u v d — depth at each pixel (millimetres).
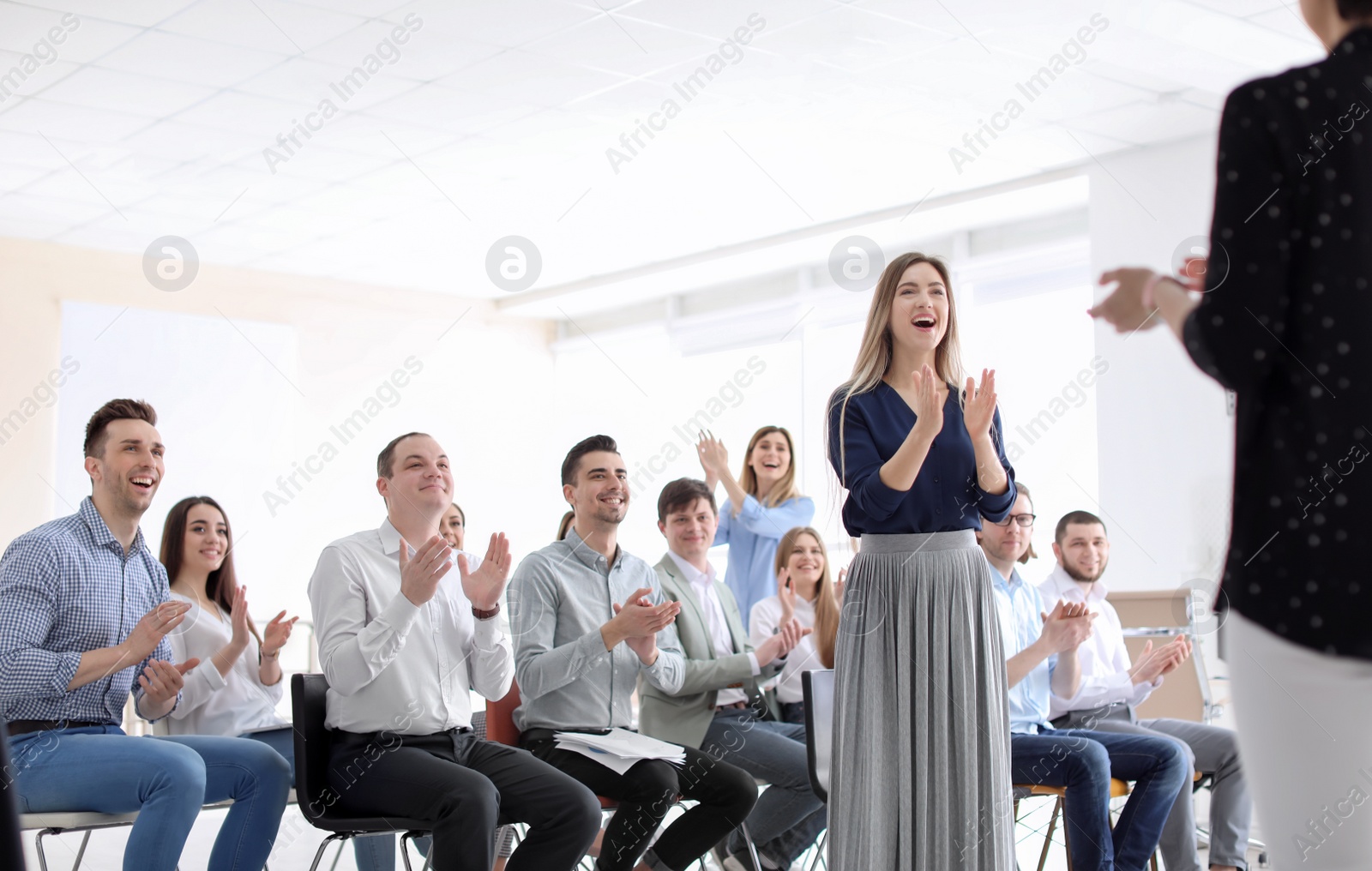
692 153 5691
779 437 4500
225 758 2252
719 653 3105
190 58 4555
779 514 4301
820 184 6176
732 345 8242
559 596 2637
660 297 8758
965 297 6750
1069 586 3277
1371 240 724
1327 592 716
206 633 2986
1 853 676
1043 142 5418
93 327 7227
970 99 4914
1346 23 757
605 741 2424
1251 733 755
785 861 2846
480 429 9062
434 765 2129
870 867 1698
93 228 6855
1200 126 5109
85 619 2354
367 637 2156
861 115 5148
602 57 4586
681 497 3186
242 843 2240
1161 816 2629
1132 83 4664
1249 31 4164
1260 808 755
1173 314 807
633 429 8938
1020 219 6492
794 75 4727
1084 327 6133
